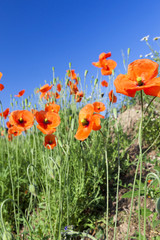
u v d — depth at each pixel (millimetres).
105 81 765
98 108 548
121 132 724
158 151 655
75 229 444
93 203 512
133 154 688
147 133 716
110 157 637
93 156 612
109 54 595
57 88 769
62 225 427
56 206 440
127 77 228
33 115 424
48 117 423
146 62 222
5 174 574
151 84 188
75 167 538
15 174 604
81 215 478
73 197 476
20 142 833
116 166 637
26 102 614
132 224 421
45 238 363
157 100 755
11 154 729
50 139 453
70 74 668
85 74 665
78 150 577
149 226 396
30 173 605
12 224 511
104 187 576
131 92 202
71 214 443
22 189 610
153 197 435
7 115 640
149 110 774
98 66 596
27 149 697
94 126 278
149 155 657
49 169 354
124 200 508
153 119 720
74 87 746
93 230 449
